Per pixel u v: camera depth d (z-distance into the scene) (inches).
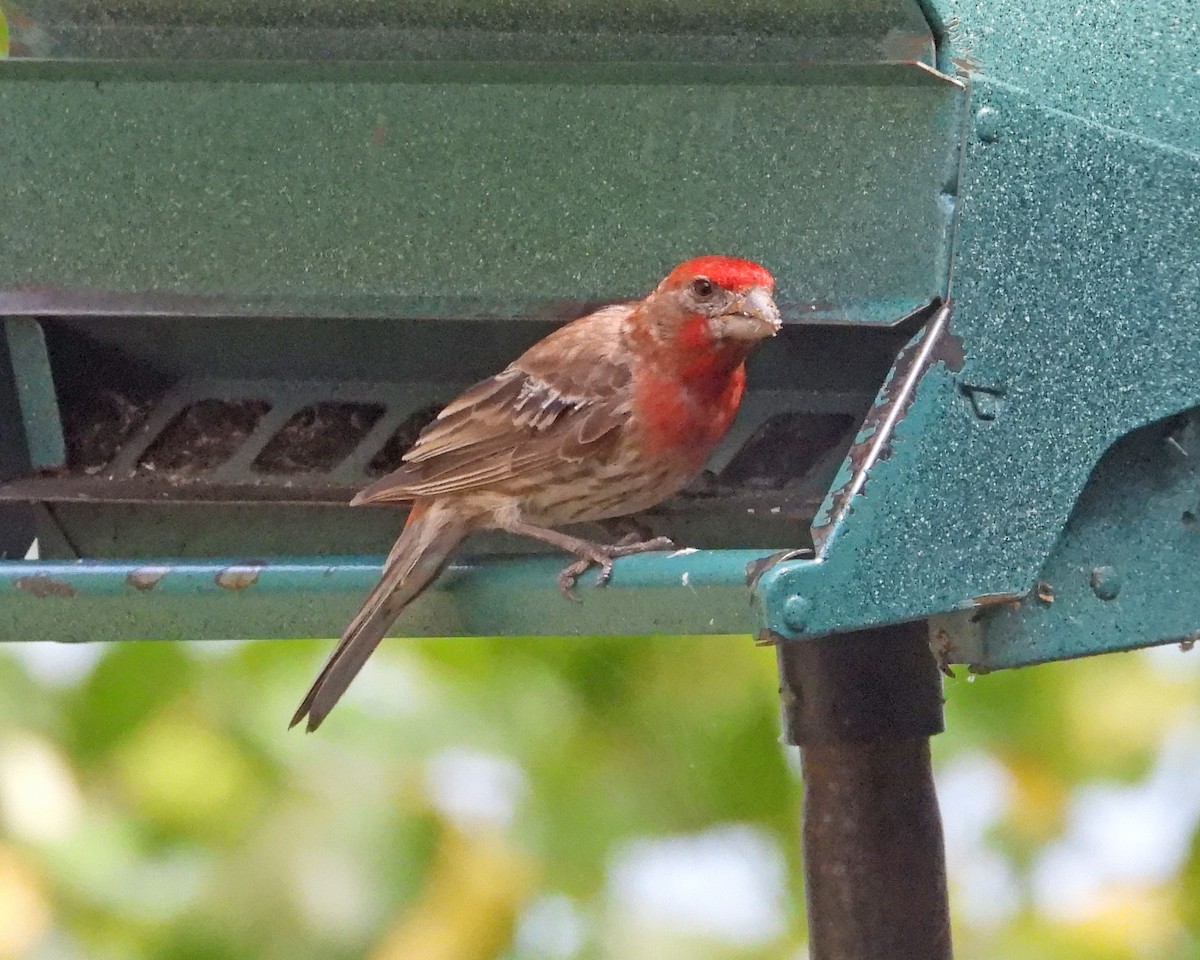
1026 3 365.1
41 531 414.9
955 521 323.3
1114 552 356.8
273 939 504.4
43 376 400.8
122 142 387.2
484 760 538.3
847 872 383.2
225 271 385.1
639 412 371.2
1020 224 336.8
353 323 405.1
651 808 547.8
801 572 305.4
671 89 367.9
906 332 374.9
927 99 344.8
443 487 370.3
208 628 354.9
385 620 353.4
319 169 382.0
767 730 556.1
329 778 524.7
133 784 518.9
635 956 525.0
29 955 490.0
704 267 360.5
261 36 385.4
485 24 373.4
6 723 521.3
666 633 324.8
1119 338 342.0
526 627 347.3
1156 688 562.9
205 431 409.7
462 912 514.6
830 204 354.9
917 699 382.9
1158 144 348.8
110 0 387.5
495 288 378.6
